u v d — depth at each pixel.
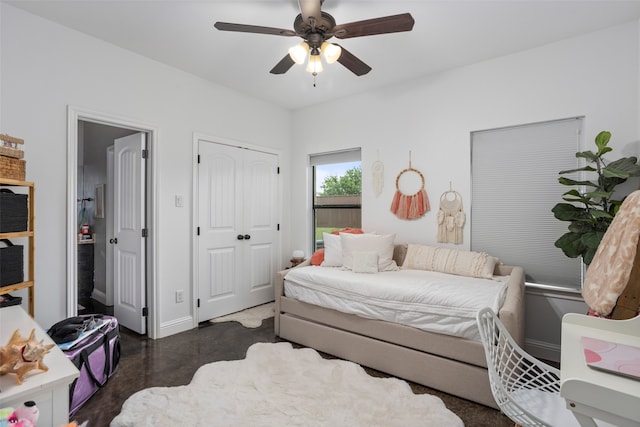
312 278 2.79
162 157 2.98
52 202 2.29
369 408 1.89
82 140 4.40
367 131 3.64
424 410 1.87
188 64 2.99
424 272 2.89
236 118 3.64
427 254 3.01
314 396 2.01
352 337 2.50
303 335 2.80
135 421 1.75
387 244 3.09
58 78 2.33
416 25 2.33
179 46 2.66
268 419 1.79
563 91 2.55
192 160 3.23
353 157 3.84
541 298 2.66
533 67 2.68
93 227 4.24
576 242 2.17
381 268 2.94
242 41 2.58
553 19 2.26
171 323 3.06
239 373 2.29
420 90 3.27
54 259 2.30
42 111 2.25
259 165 3.94
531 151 2.73
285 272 3.03
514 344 1.50
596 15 2.21
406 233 3.36
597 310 1.44
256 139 3.87
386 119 3.50
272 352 2.63
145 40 2.57
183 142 3.15
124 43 2.61
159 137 2.96
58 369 1.08
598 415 0.82
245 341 2.91
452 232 3.05
